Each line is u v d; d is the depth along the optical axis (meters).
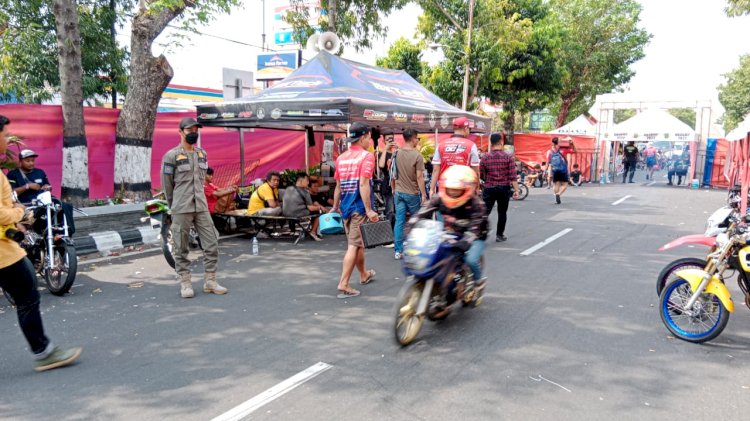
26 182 7.02
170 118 12.42
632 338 4.77
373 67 12.19
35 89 12.38
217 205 10.02
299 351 4.51
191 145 6.12
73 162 9.38
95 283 6.72
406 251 4.54
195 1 10.04
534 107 28.78
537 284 6.52
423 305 4.47
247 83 14.09
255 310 5.62
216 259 6.32
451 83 23.50
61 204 6.41
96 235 8.48
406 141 7.71
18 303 4.05
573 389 3.81
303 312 5.54
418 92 12.16
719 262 4.56
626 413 3.49
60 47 9.12
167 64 10.52
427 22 22.75
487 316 5.34
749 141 11.16
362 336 4.85
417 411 3.50
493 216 12.49
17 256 3.97
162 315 5.46
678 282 4.79
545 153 25.08
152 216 7.30
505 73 24.80
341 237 9.97
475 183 4.84
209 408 3.55
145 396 3.74
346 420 3.39
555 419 3.41
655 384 3.89
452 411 3.50
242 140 12.34
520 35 22.27
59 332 4.99
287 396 3.71
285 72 21.11
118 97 15.19
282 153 15.52
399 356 4.39
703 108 23.41
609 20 35.28
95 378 4.03
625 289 6.30
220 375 4.05
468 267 5.04
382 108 9.17
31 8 12.14
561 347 4.57
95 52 13.30
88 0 13.51
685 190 20.20
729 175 16.66
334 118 8.58
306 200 9.46
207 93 26.05
